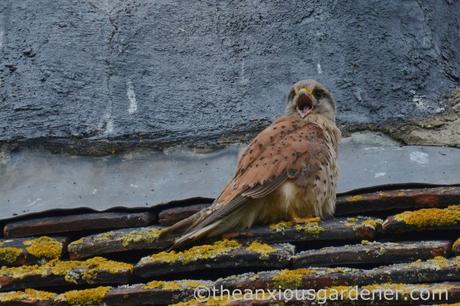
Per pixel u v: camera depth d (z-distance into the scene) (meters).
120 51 11.32
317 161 10.35
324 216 10.23
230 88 11.16
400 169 10.41
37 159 10.80
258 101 11.09
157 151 10.82
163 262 9.48
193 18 11.58
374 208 10.08
